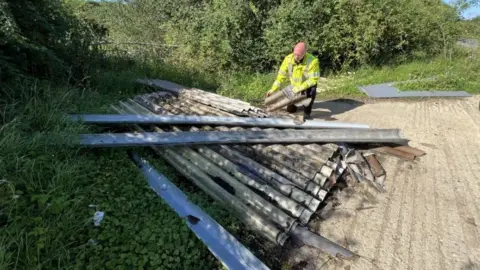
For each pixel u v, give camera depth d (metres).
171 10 12.28
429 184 4.10
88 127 4.29
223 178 3.76
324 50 10.48
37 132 3.64
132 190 3.39
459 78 9.24
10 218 2.55
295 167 3.99
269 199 3.54
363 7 10.41
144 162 4.03
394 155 4.78
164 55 9.88
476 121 6.43
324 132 4.66
